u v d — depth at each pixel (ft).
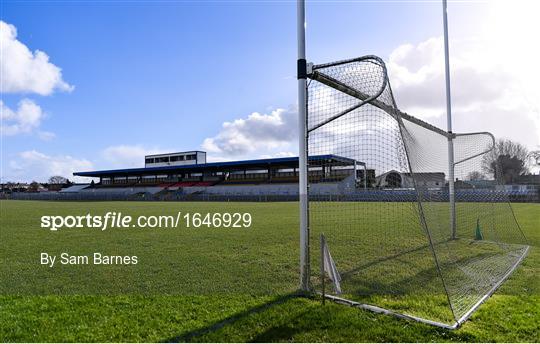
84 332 11.95
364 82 16.96
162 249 27.84
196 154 233.14
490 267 20.34
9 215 66.44
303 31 17.19
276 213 66.18
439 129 29.63
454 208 31.99
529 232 34.65
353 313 13.28
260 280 18.29
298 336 11.41
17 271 20.83
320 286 17.22
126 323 12.67
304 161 16.84
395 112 15.90
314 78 17.33
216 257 24.44
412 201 19.07
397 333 11.61
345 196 31.83
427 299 14.93
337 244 29.01
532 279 17.88
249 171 203.72
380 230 38.29
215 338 11.36
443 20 32.76
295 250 26.89
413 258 23.18
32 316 13.35
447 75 32.63
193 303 14.73
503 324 12.13
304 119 17.04
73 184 285.02
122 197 175.32
